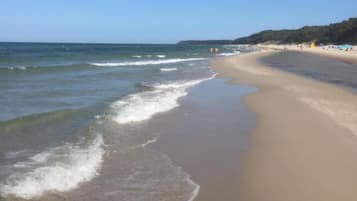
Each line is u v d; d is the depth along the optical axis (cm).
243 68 3006
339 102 1377
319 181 638
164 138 895
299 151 801
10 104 1216
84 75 2252
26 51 6469
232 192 593
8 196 547
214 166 711
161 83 1948
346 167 706
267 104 1344
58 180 617
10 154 734
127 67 3127
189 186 613
